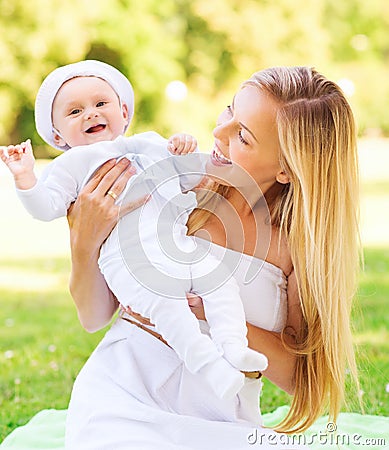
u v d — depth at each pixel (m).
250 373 2.10
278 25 12.85
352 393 2.72
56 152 12.02
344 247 2.19
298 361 2.23
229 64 12.67
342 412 3.24
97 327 2.36
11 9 11.66
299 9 13.05
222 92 12.62
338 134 2.16
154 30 12.28
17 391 3.84
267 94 2.13
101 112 2.32
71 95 2.31
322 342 2.19
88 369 2.15
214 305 2.00
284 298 2.22
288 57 12.93
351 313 2.44
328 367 2.20
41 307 5.59
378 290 5.54
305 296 2.18
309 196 2.14
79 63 2.39
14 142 11.93
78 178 2.19
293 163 2.12
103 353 2.16
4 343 4.70
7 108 11.77
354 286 2.24
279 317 2.21
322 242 2.15
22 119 11.92
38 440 2.85
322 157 2.14
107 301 2.31
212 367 1.91
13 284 6.28
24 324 5.14
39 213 2.13
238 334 1.96
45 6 11.71
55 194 2.16
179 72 12.46
